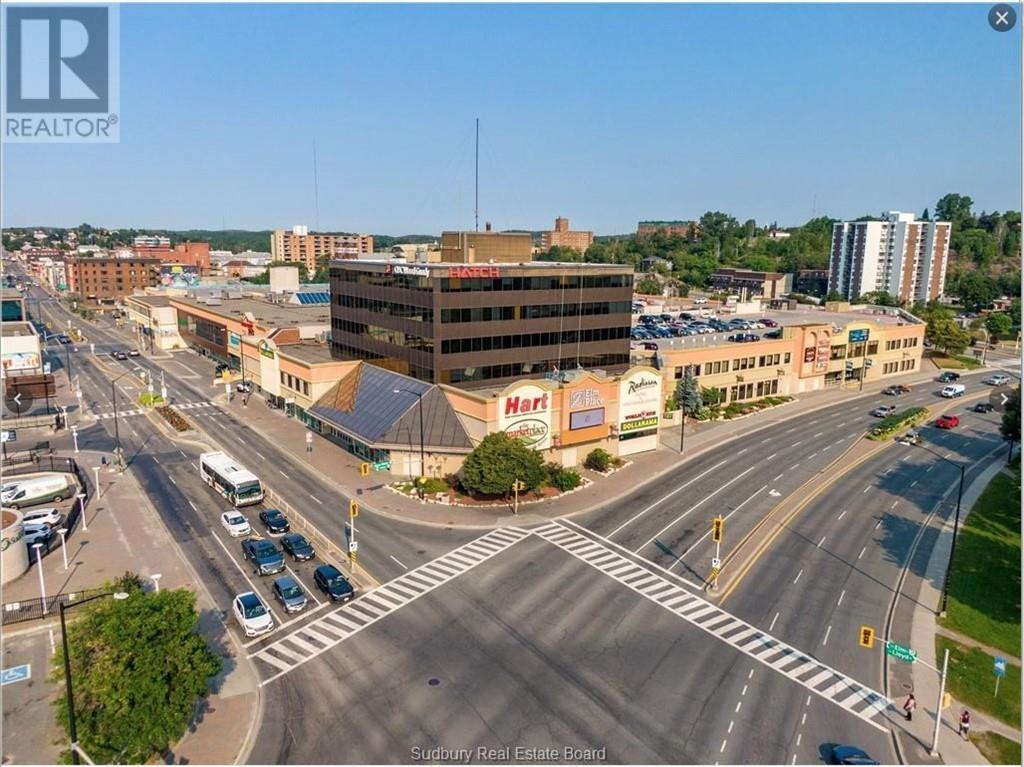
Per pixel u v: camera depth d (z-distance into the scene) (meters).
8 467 74.38
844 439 91.88
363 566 53.00
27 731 34.62
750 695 38.97
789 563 55.59
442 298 75.56
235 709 36.91
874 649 44.03
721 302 173.12
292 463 77.25
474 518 62.47
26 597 47.66
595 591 50.09
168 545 56.38
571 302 86.75
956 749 35.34
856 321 137.62
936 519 65.38
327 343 110.12
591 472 75.69
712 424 97.81
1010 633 46.41
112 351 154.25
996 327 174.25
